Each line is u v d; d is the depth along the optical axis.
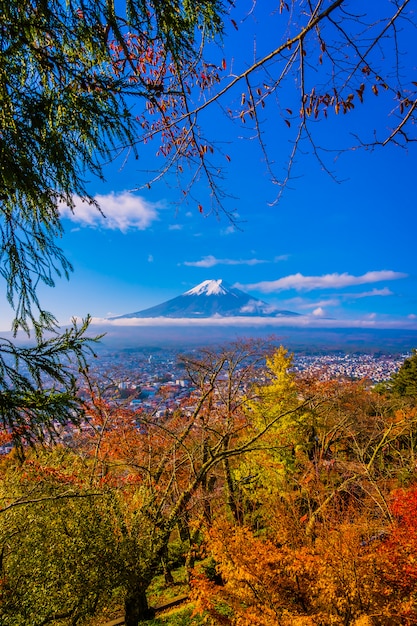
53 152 1.95
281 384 14.01
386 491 9.85
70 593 6.19
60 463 7.71
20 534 6.25
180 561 13.07
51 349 2.13
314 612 6.00
